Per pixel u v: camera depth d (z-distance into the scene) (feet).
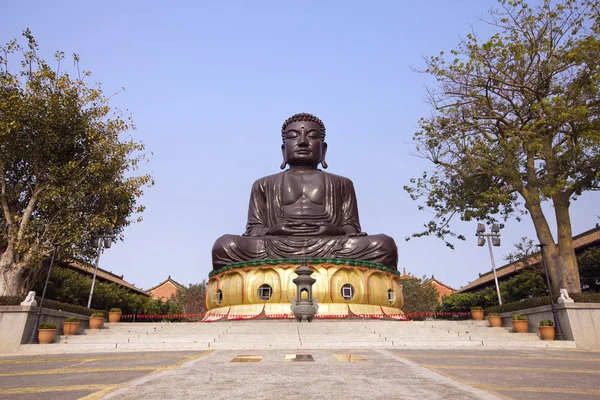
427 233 75.15
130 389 21.71
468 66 67.10
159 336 51.98
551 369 29.89
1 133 56.03
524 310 60.03
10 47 58.13
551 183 60.23
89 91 63.57
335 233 86.48
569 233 61.52
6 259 57.21
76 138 62.18
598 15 61.41
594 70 59.26
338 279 77.61
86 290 105.09
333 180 93.81
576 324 50.83
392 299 83.51
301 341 50.03
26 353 46.68
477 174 67.51
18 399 20.34
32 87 58.59
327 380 23.73
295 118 99.04
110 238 75.00
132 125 66.54
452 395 19.95
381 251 82.94
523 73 64.69
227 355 37.40
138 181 65.67
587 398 20.29
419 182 74.23
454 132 69.67
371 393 20.40
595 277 94.53
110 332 59.62
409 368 28.25
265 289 78.28
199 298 188.55
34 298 53.36
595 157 57.88
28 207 59.72
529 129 61.36
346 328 57.52
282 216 90.63
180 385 22.57
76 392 21.85
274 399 19.27
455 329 59.06
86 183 61.82
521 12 63.82
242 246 82.07
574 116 58.13
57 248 59.93
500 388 22.59
